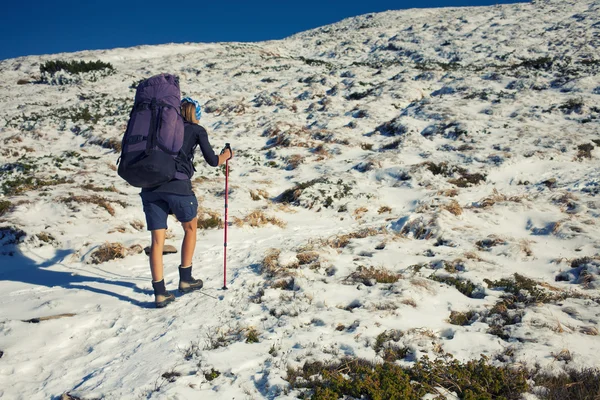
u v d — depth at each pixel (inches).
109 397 125.2
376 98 872.9
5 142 682.2
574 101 719.7
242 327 169.8
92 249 261.9
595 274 225.3
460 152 552.4
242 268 243.6
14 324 169.0
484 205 370.0
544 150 527.8
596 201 353.1
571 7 1615.4
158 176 165.8
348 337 158.4
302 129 732.7
